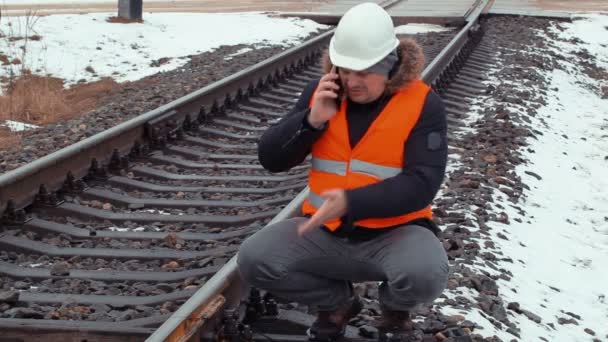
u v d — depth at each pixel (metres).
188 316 4.32
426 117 4.19
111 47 16.69
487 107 11.99
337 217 4.06
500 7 24.19
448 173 8.63
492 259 6.49
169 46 17.16
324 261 4.42
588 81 16.55
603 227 8.14
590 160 10.67
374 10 4.16
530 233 7.46
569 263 7.12
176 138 9.59
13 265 5.99
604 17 22.80
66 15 18.81
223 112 10.93
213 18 20.41
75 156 7.81
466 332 5.00
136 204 7.47
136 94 13.01
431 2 25.41
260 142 4.36
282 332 4.82
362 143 4.21
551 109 12.87
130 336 4.70
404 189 4.08
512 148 9.81
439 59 13.02
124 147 8.71
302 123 4.21
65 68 15.14
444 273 4.23
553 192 8.91
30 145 10.13
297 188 7.77
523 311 5.72
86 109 12.55
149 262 6.14
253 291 4.92
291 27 20.00
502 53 16.75
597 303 6.41
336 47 4.16
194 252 6.22
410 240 4.25
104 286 5.60
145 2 26.72
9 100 12.16
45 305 5.32
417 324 5.02
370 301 5.36
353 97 4.21
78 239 6.66
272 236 4.40
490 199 7.84
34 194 7.16
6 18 18.30
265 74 12.84
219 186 8.19
